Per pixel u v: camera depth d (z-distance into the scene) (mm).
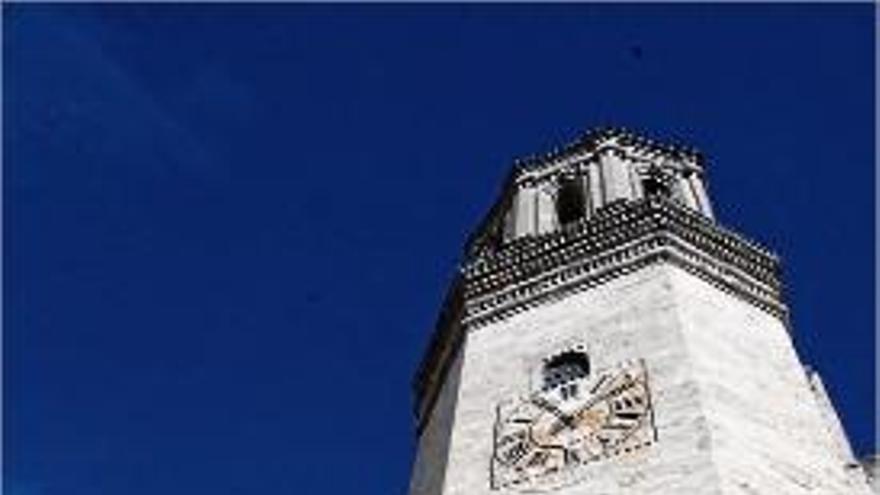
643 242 43094
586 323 41031
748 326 41719
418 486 41125
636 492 34156
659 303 40688
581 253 43625
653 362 38281
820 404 40719
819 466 36594
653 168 51656
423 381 46031
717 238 44188
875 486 38938
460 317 44375
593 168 50969
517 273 44125
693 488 33594
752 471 34719
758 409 37469
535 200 50375
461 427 38938
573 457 36094
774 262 45219
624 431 36188
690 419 35750
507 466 36781
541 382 39531
